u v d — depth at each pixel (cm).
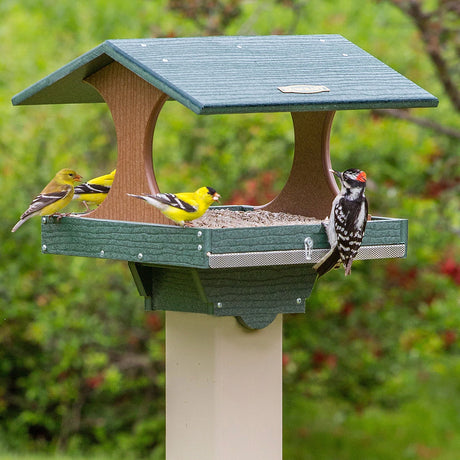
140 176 715
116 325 1490
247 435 746
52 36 1648
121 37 1516
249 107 646
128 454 1534
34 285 1462
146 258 698
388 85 727
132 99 720
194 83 672
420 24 1336
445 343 1457
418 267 1395
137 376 1552
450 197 1400
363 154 1398
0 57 1527
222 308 712
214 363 736
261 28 1519
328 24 1529
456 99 1359
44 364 1531
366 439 1747
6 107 1446
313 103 671
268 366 753
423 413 1852
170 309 747
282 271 733
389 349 1495
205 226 725
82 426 1568
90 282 1438
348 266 704
